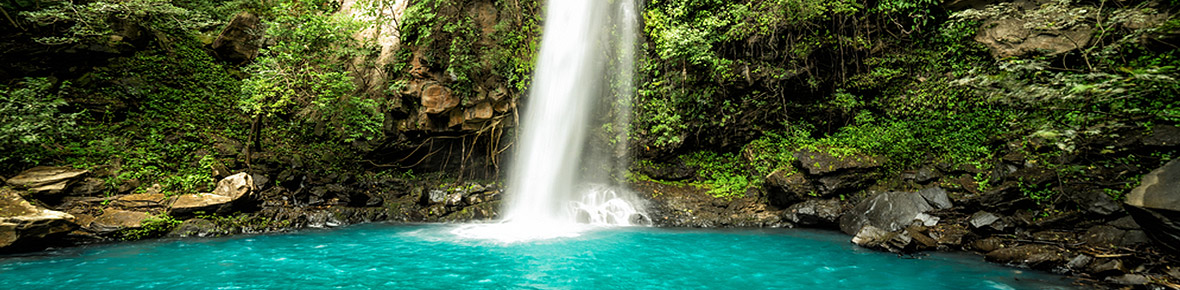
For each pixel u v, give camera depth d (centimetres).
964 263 669
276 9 1132
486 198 1178
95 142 948
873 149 1073
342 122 1139
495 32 1173
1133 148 771
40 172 830
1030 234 744
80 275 583
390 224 1041
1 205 712
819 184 1032
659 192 1193
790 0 1127
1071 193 772
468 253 746
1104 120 705
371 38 1224
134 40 1143
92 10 1038
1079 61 909
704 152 1284
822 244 825
